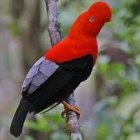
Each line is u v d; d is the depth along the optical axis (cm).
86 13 845
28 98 811
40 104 814
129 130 1288
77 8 1490
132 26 1264
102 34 1367
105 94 1530
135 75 1299
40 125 1233
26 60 1567
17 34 1545
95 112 1315
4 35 1622
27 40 1558
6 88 1627
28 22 1556
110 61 1304
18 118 809
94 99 1605
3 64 1638
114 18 1323
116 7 1273
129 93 1391
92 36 843
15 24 1534
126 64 1300
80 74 830
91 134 1371
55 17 896
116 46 1287
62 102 869
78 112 868
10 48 1636
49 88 811
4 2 1598
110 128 1305
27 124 1234
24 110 809
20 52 1614
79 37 838
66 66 820
